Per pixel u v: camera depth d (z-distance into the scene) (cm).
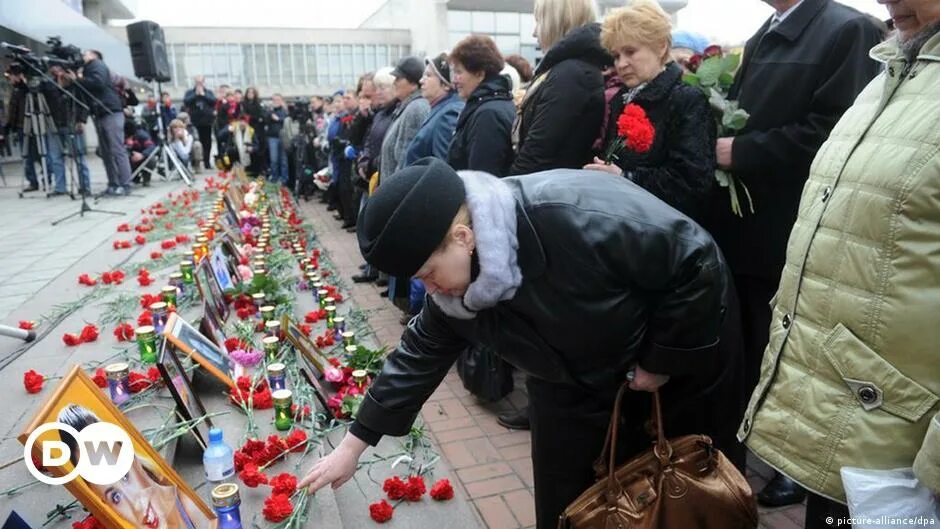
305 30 3306
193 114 1524
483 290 144
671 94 246
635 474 170
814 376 151
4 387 278
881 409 138
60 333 349
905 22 145
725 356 177
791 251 162
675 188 239
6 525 160
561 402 186
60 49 898
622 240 150
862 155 144
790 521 255
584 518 168
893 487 129
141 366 290
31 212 784
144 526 157
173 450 221
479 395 349
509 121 350
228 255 483
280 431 248
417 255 135
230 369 288
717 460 171
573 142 288
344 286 568
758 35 263
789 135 238
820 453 147
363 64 3409
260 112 1345
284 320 323
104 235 635
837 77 231
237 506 181
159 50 1178
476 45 355
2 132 1252
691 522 166
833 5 243
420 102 477
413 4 3219
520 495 275
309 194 1184
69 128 854
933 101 134
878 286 136
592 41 292
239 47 3250
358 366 332
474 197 142
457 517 239
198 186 1148
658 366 163
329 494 219
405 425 184
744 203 260
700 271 154
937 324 130
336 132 898
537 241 150
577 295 154
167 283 447
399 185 137
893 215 133
